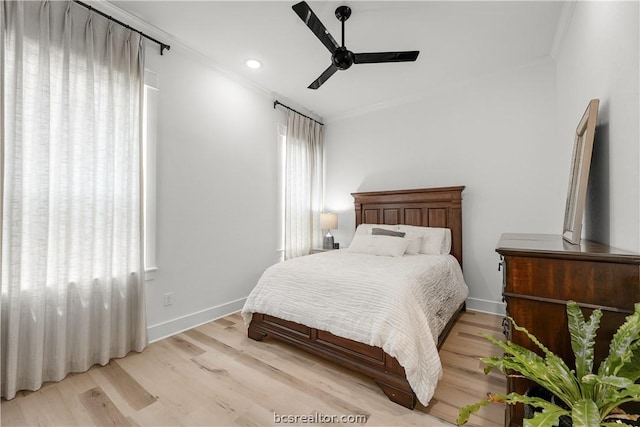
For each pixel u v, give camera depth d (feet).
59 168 6.18
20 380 5.78
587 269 3.63
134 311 7.53
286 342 7.50
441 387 5.97
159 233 8.30
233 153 10.53
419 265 8.02
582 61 6.24
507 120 10.19
